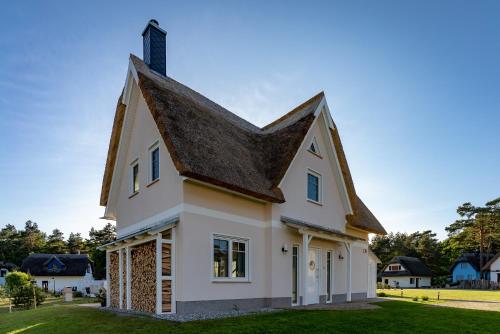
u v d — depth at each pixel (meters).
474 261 69.62
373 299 19.31
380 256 83.00
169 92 13.66
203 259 11.48
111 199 17.08
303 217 15.69
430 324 10.55
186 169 10.52
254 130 19.48
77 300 31.81
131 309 13.23
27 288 29.02
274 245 13.75
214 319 9.89
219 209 12.27
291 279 14.31
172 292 10.98
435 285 72.12
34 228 98.50
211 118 14.76
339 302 16.58
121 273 14.02
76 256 60.38
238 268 12.78
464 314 12.77
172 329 8.55
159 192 12.80
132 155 15.55
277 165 14.44
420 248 79.81
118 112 15.86
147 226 13.38
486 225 62.91
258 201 13.80
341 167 18.70
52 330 9.55
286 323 9.52
